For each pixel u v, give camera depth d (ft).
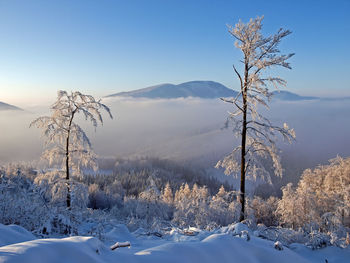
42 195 36.09
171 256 12.94
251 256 15.80
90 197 196.85
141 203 77.25
